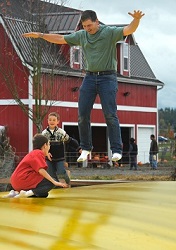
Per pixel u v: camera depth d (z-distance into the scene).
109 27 6.74
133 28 6.58
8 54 31.67
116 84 6.85
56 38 7.08
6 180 14.36
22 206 5.17
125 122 38.97
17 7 33.41
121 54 38.47
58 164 10.37
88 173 28.75
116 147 6.94
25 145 33.28
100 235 3.92
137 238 3.89
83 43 6.88
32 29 29.47
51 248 3.42
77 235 3.89
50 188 7.11
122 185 7.36
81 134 7.08
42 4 29.83
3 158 17.23
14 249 3.34
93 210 4.93
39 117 27.67
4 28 32.19
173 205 5.34
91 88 6.86
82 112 6.96
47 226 4.18
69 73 34.03
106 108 6.81
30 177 7.16
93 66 6.79
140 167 36.44
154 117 41.41
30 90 32.47
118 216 4.66
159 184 7.28
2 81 33.66
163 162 36.75
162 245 3.76
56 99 33.84
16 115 33.44
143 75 40.41
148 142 41.03
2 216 4.59
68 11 35.78
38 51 27.61
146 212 4.91
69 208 5.03
